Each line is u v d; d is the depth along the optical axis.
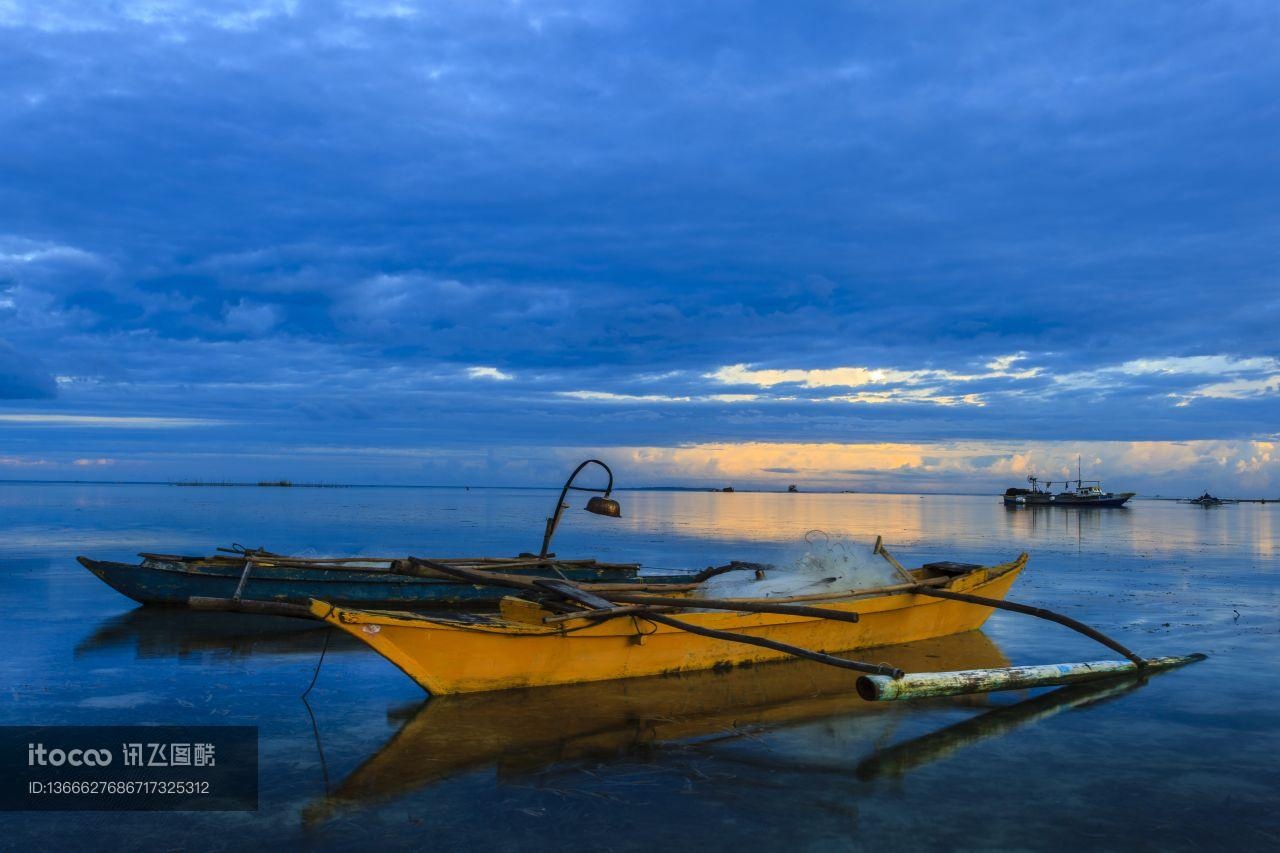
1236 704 9.88
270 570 15.81
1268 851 6.07
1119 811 6.74
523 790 7.01
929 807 6.77
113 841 6.09
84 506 62.38
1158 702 9.95
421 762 7.63
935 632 13.72
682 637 10.83
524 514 56.53
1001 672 9.93
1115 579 22.25
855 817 6.56
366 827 6.31
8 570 21.47
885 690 8.73
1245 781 7.42
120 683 10.35
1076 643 13.51
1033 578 22.50
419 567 11.84
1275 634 14.27
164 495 99.19
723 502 123.25
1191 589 20.11
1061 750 8.20
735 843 6.09
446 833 6.21
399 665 9.03
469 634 9.34
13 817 6.47
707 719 9.02
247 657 11.85
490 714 9.03
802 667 11.45
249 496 99.44
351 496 114.12
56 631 13.69
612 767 7.56
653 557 27.48
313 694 9.85
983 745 8.34
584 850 5.95
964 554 29.50
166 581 15.70
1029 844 6.14
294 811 6.59
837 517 66.12
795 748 8.16
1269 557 29.09
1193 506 141.25
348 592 16.06
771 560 26.16
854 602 12.34
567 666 10.11
